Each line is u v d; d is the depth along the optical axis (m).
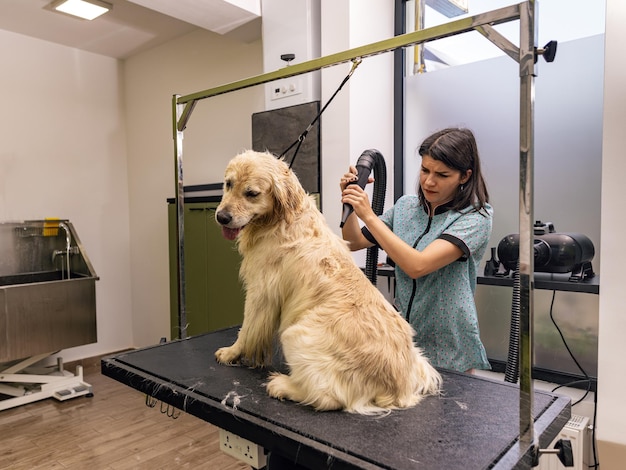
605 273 1.59
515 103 2.16
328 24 2.31
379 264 2.34
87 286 3.11
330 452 0.79
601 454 1.64
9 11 2.97
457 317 1.36
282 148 2.52
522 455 0.77
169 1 2.44
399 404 0.97
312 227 1.14
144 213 3.93
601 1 1.91
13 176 3.36
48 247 3.45
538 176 2.11
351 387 0.94
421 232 1.45
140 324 4.03
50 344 2.94
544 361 2.07
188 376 1.15
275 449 0.87
